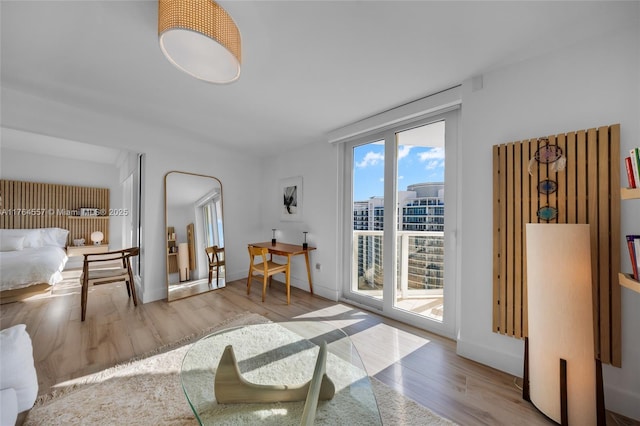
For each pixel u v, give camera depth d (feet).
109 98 7.58
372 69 6.04
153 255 10.62
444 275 7.63
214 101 7.78
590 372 4.05
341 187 10.91
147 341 7.11
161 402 4.79
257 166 15.01
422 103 7.48
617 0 3.99
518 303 5.52
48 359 6.17
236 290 12.15
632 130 4.47
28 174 15.61
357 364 4.85
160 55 5.52
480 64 5.81
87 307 9.73
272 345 5.68
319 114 8.79
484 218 6.13
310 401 3.46
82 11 4.24
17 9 4.13
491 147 6.02
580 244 4.20
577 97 4.98
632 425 4.23
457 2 4.07
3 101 7.04
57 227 16.24
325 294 11.14
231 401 3.81
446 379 5.52
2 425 3.31
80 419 4.37
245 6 4.13
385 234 9.18
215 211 12.88
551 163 5.10
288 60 5.69
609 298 4.53
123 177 16.26
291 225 13.12
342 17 4.40
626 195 3.48
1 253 11.74
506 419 4.43
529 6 4.13
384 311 9.12
